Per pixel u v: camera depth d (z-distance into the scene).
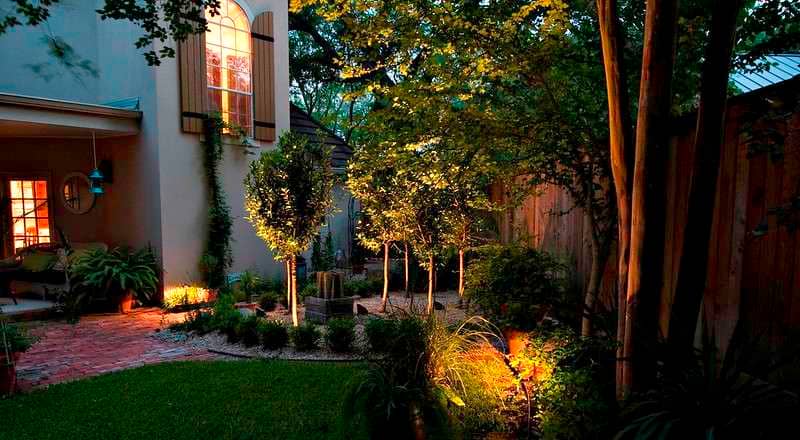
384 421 2.89
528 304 4.43
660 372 2.55
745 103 2.88
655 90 2.44
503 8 3.47
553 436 2.84
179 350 5.72
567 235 5.53
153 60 3.92
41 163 9.29
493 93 3.89
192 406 3.84
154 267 8.32
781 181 2.64
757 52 2.95
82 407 3.87
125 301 7.92
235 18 9.27
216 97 9.08
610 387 3.07
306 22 14.67
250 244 9.65
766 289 2.75
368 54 3.85
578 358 3.35
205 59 8.79
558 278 5.32
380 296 8.98
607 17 2.66
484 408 3.19
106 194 8.95
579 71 3.57
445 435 2.88
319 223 6.60
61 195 9.25
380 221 7.23
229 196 9.27
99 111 7.75
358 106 19.34
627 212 2.75
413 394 2.92
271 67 9.88
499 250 5.18
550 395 3.03
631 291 2.61
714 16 2.25
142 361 5.32
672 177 3.60
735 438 2.19
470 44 3.51
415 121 3.79
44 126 7.51
